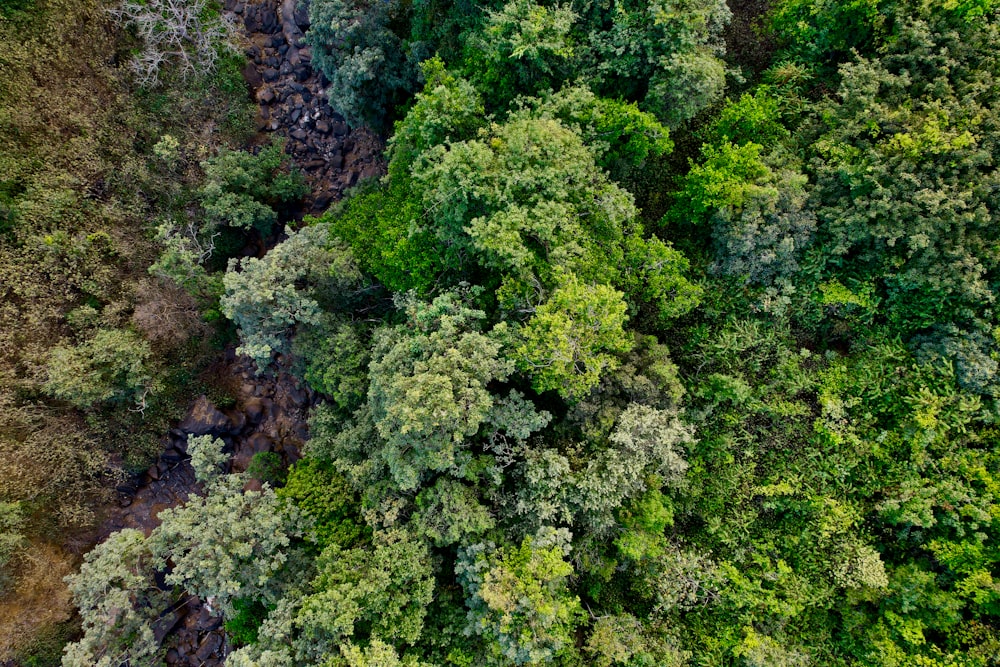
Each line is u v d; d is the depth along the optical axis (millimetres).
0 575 22500
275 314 19797
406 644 18547
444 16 22078
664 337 21047
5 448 22781
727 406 20531
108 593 19172
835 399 19219
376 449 20000
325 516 20484
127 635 20359
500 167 18062
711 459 20312
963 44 18016
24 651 22688
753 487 19766
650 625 19484
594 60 19844
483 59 20281
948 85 18000
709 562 19391
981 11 17438
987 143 17328
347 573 17984
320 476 21125
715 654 19281
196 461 20750
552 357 16484
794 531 19797
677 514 20656
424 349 17828
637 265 19328
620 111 18812
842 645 19203
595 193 18609
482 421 18125
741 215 19000
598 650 18156
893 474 18891
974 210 17484
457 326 18469
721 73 19047
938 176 17656
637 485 17938
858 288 19141
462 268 20156
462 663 17938
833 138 19203
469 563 17906
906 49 18703
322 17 22172
